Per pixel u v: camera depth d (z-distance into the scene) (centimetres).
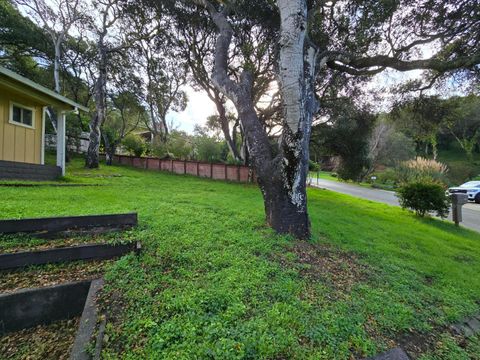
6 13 1036
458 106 784
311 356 160
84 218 287
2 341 175
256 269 253
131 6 935
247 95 431
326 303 220
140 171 1170
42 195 438
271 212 382
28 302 188
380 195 1457
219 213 443
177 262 250
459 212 683
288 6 347
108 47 1148
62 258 235
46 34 1169
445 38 592
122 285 206
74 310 203
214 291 207
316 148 1452
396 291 265
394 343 191
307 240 362
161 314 178
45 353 165
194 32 1048
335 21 651
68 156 1213
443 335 214
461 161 2688
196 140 1780
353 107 1065
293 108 349
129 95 1385
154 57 1277
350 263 318
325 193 1230
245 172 1188
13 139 626
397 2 545
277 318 188
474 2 518
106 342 151
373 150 2483
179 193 635
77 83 1298
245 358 151
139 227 317
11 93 616
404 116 927
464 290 301
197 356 146
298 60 347
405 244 445
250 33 887
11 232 250
